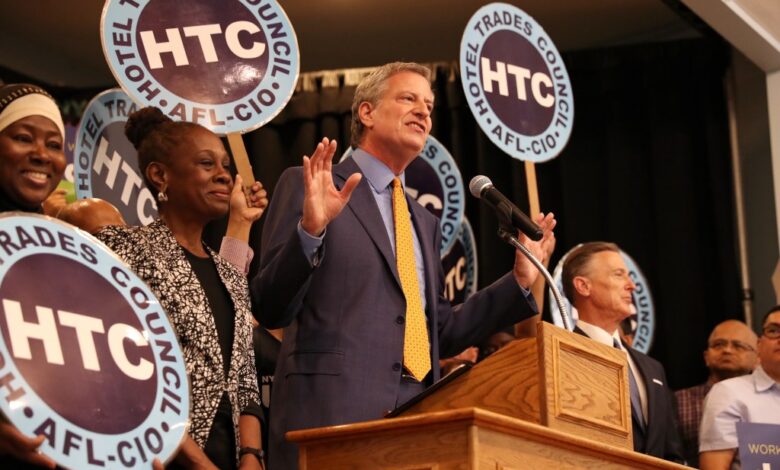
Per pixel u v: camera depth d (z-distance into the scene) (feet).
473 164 22.57
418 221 11.37
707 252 21.45
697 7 19.38
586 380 8.78
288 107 22.76
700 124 21.99
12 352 7.24
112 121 12.80
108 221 11.69
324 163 9.85
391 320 10.39
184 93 11.39
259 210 11.57
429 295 10.96
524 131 14.17
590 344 8.92
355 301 10.33
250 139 22.67
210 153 10.05
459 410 7.54
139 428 7.68
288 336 10.43
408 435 7.81
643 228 21.81
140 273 9.20
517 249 10.62
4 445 7.06
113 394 7.64
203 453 8.59
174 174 9.96
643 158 22.11
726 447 14.65
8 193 9.13
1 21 22.72
